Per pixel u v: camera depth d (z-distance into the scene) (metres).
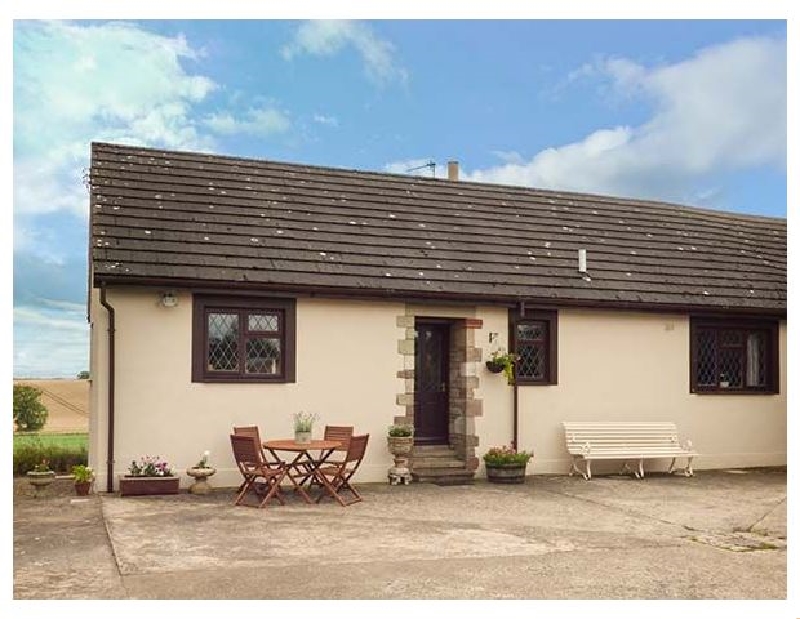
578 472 15.04
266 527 9.84
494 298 14.48
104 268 12.15
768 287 17.17
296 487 11.67
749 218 20.64
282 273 13.26
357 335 13.85
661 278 16.41
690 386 16.23
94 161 14.77
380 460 13.90
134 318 12.55
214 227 13.82
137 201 13.90
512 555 8.60
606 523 10.52
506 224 16.75
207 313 13.00
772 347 16.97
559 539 9.45
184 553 8.45
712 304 16.08
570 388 15.37
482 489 13.23
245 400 13.08
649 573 7.94
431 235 15.57
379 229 15.24
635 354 15.88
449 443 15.04
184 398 12.73
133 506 11.16
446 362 15.18
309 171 16.66
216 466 12.84
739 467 16.48
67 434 20.05
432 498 12.22
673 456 15.05
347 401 13.71
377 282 13.76
